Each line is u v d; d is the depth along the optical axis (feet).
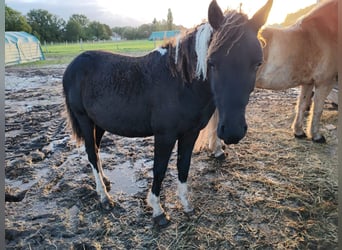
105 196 7.87
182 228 6.94
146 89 6.38
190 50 5.77
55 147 12.17
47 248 6.44
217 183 8.83
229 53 4.77
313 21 10.52
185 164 7.16
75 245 6.48
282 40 10.37
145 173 9.75
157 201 7.06
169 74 6.16
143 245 6.44
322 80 10.83
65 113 8.75
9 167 10.12
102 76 6.93
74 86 7.54
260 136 12.37
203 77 5.62
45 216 7.48
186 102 6.13
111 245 6.46
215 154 10.41
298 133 12.01
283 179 8.96
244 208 7.59
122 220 7.26
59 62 47.75
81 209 7.75
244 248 6.29
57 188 8.77
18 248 6.44
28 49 50.24
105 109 6.93
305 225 6.91
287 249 6.23
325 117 14.10
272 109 16.25
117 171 10.01
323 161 10.00
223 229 6.85
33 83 28.78
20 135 13.53
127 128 7.00
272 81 10.94
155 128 6.55
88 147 8.00
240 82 4.80
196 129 6.73
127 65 6.78
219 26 5.15
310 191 8.25
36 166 10.34
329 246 6.23
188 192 8.39
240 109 4.90
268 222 7.05
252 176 9.17
